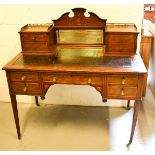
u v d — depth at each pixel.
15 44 2.46
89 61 1.87
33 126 2.32
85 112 2.52
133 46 1.96
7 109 2.63
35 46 2.05
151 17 3.48
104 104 2.61
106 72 1.70
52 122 2.37
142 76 1.72
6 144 2.08
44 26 2.12
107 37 1.95
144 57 2.60
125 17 2.19
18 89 1.91
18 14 2.30
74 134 2.18
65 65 1.81
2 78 2.63
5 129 2.29
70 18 2.05
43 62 1.89
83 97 2.60
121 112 2.50
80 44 2.13
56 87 2.57
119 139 2.10
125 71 1.68
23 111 2.57
